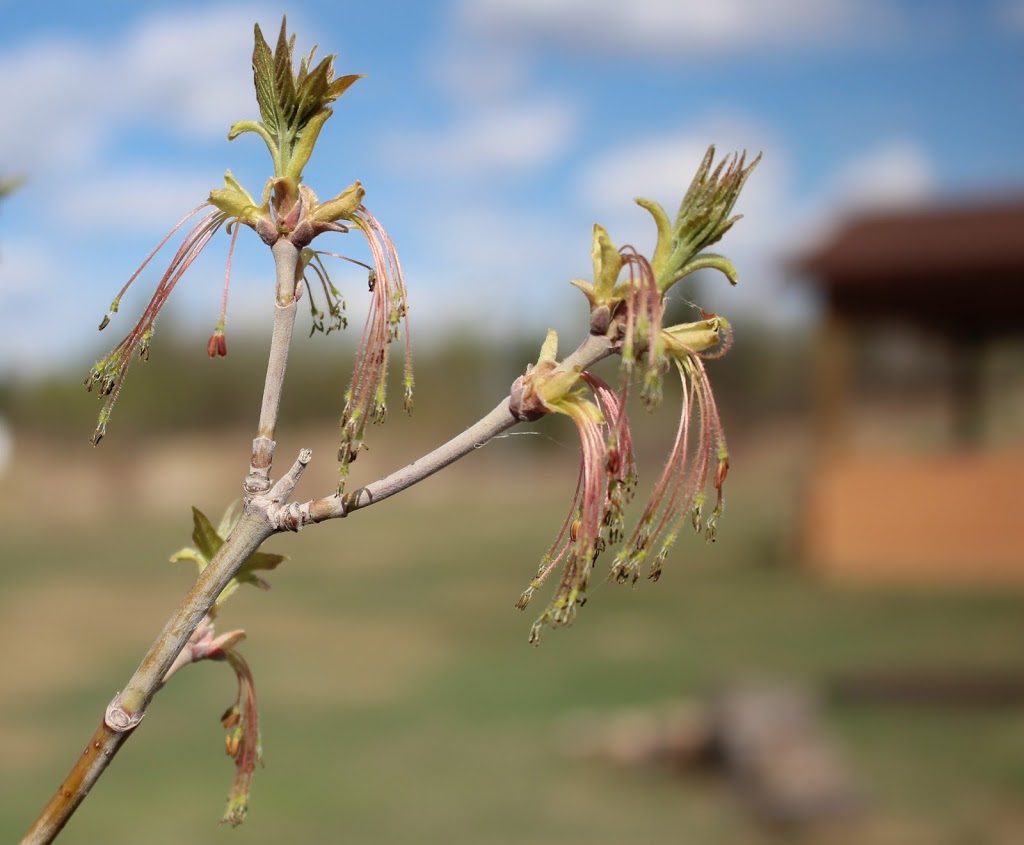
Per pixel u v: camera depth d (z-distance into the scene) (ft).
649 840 24.09
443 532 87.97
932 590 57.36
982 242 59.57
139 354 3.62
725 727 29.17
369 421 3.50
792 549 70.23
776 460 131.75
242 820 4.20
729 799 26.96
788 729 28.53
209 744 32.40
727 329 3.78
